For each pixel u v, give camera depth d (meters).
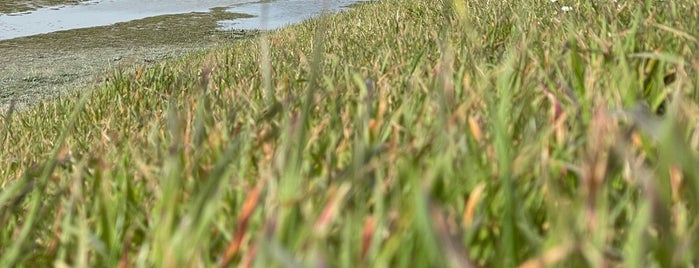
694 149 2.15
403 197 1.94
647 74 3.52
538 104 3.24
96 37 41.56
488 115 2.94
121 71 10.52
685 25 4.71
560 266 1.45
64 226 2.37
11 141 7.01
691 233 1.57
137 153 3.54
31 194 3.44
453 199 1.94
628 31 4.34
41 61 33.25
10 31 44.66
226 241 2.26
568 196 2.15
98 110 8.38
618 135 1.86
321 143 2.86
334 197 1.74
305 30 17.44
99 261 2.39
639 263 1.46
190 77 9.54
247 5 52.16
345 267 1.54
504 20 7.45
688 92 2.99
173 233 2.14
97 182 2.87
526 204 2.09
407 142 2.69
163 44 39.59
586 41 5.04
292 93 4.42
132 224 2.46
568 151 2.37
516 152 2.44
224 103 4.75
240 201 2.41
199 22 46.53
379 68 5.74
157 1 55.91
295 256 1.59
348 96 3.85
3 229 2.90
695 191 1.52
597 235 1.59
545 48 5.04
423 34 8.40
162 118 5.54
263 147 2.97
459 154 2.29
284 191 1.92
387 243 1.62
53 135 7.32
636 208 2.03
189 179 2.71
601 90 3.33
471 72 4.21
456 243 1.28
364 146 2.16
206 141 3.21
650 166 2.25
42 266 2.45
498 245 1.83
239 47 18.20
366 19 14.86
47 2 55.91
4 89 26.23
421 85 3.76
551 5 8.09
